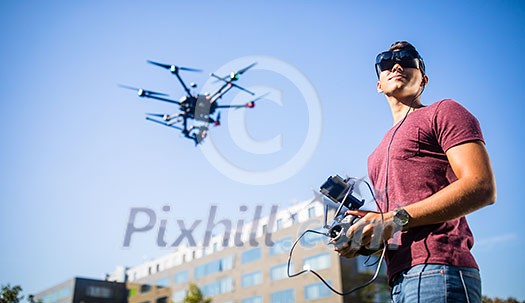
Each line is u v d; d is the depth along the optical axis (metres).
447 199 1.45
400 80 1.95
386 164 1.79
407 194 1.65
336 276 20.61
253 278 23.98
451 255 1.50
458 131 1.59
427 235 1.55
